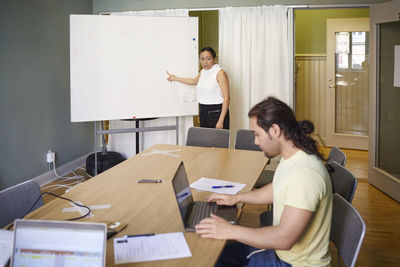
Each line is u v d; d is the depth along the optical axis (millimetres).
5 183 4090
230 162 2932
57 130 5012
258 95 5188
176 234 1689
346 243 1697
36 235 1250
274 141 1654
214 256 1507
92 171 4953
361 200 4266
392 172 4398
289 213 1523
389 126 4434
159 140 5453
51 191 4461
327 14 6672
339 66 6488
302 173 1552
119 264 1447
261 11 5047
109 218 1870
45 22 4684
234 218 1852
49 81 4809
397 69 4219
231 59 5180
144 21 4516
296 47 6855
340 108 6594
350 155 6180
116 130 4648
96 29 4402
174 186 1748
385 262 2955
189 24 4609
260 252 1807
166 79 4621
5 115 4055
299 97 6957
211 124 4449
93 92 4461
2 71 3984
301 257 1644
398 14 4137
